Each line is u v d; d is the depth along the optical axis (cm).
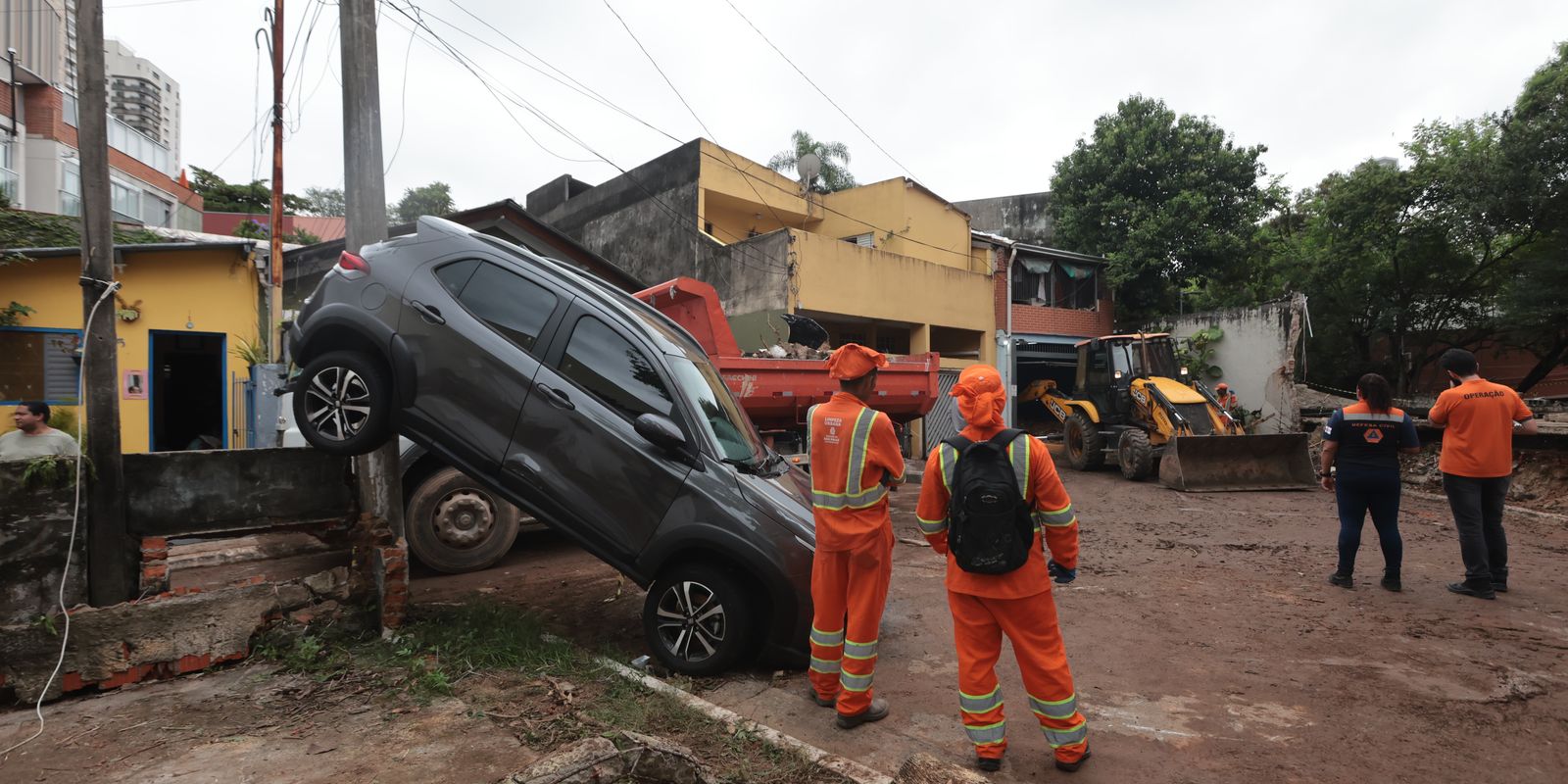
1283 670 430
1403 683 410
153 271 1163
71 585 372
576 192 2427
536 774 254
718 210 2008
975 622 317
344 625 439
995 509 297
